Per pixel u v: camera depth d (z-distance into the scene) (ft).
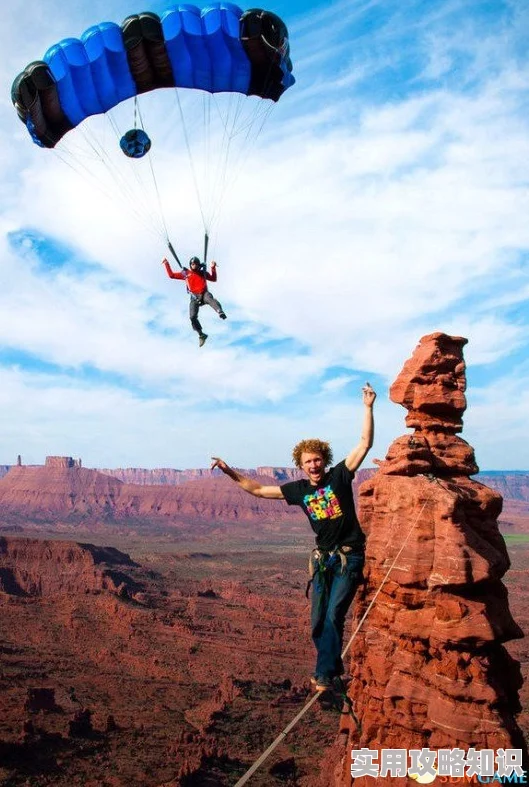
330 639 25.52
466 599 60.18
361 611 68.80
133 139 63.31
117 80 58.54
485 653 59.88
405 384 70.64
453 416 70.18
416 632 61.46
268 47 56.24
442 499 61.72
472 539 61.21
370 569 66.90
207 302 56.75
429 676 60.39
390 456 68.59
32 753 137.90
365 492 70.54
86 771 134.31
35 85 55.16
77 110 58.95
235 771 137.18
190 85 61.72
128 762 139.74
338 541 26.40
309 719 170.71
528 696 173.37
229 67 59.11
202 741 151.02
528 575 417.69
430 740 58.65
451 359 69.77
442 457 68.39
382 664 63.77
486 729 56.34
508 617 62.08
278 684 199.82
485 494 65.16
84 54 55.62
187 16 55.11
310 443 26.96
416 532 62.44
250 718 170.40
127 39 55.52
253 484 27.84
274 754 148.46
